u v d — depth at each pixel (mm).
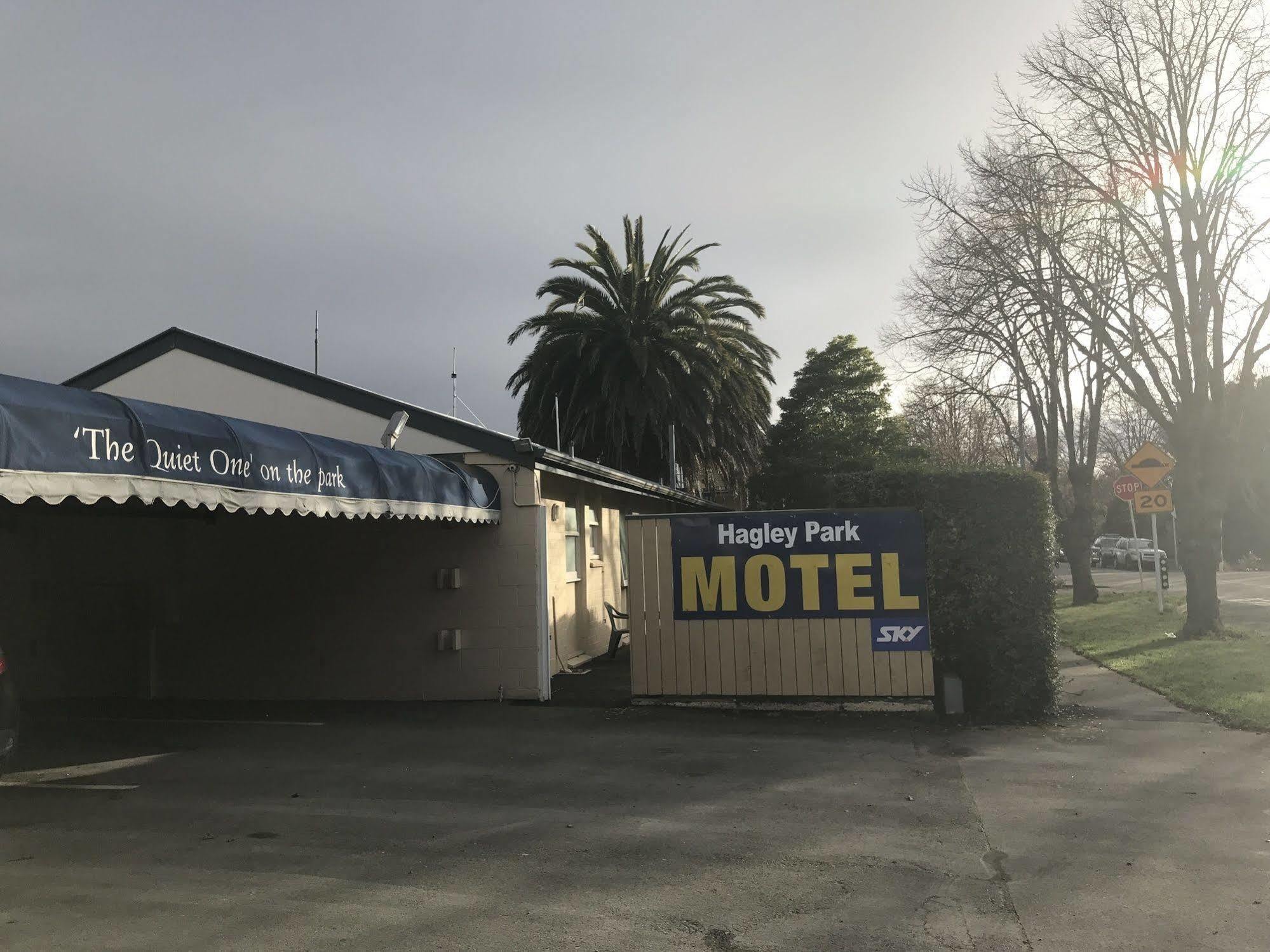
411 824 7000
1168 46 16781
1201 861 5867
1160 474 20984
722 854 6199
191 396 14320
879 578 11211
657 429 29188
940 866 5902
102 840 6645
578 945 4773
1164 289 17859
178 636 14141
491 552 13203
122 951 4703
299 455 8703
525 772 8672
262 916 5152
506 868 5949
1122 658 14961
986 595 10852
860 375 46781
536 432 31188
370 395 13703
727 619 11609
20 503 6039
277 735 10781
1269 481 45562
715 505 31562
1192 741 9312
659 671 11797
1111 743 9305
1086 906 5203
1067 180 18078
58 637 14250
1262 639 15906
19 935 4898
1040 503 10844
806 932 4914
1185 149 16734
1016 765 8500
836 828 6742
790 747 9477
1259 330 16828
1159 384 17391
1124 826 6629
